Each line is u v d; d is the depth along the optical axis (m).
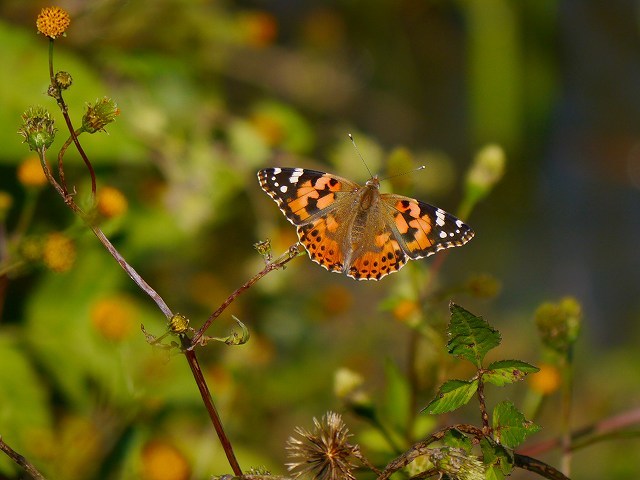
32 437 1.81
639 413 1.79
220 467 1.83
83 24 1.89
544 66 2.50
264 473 1.74
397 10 2.51
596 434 1.79
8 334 1.83
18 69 1.84
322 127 2.28
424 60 2.59
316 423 1.74
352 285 2.07
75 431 1.82
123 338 1.82
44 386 1.83
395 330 1.98
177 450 1.83
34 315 1.84
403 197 1.81
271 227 1.90
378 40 2.52
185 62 1.92
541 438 2.12
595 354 2.54
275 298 1.92
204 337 1.73
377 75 2.52
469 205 1.82
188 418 1.84
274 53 2.21
